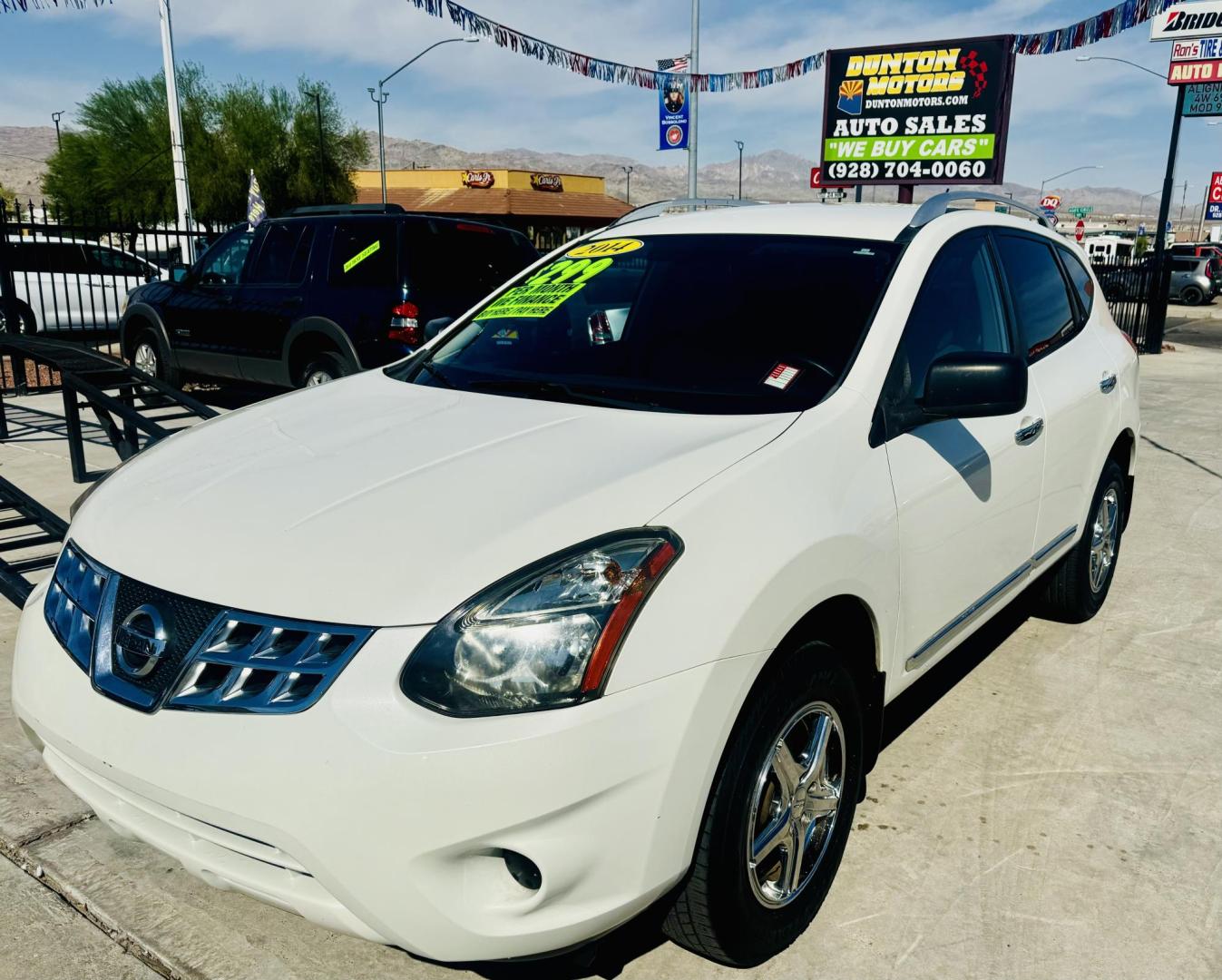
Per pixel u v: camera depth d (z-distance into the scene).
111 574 2.16
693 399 2.67
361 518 2.10
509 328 3.31
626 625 1.89
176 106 18.25
